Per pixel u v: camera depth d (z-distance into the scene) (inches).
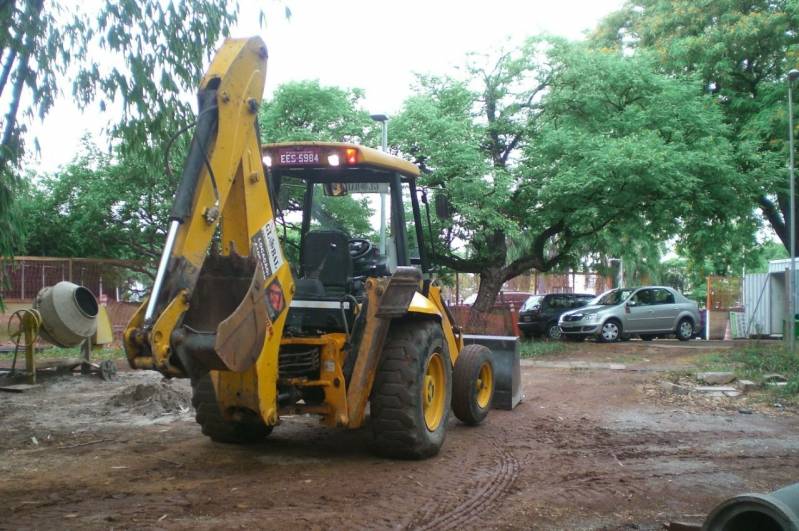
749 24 861.8
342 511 208.5
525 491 236.1
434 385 291.4
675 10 941.2
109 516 198.8
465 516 208.5
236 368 203.8
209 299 215.5
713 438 324.2
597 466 270.7
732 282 1030.4
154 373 542.3
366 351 261.4
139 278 846.5
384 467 261.3
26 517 197.9
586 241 904.3
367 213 349.4
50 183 837.2
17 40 333.1
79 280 764.0
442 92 803.4
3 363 601.0
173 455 276.5
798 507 127.3
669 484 245.4
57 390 456.8
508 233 754.2
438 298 337.4
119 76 361.1
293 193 313.9
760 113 834.8
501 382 398.3
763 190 788.6
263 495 222.5
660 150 712.4
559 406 415.2
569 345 802.2
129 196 791.7
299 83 745.0
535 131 815.1
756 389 464.1
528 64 812.6
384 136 661.9
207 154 207.8
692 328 904.3
